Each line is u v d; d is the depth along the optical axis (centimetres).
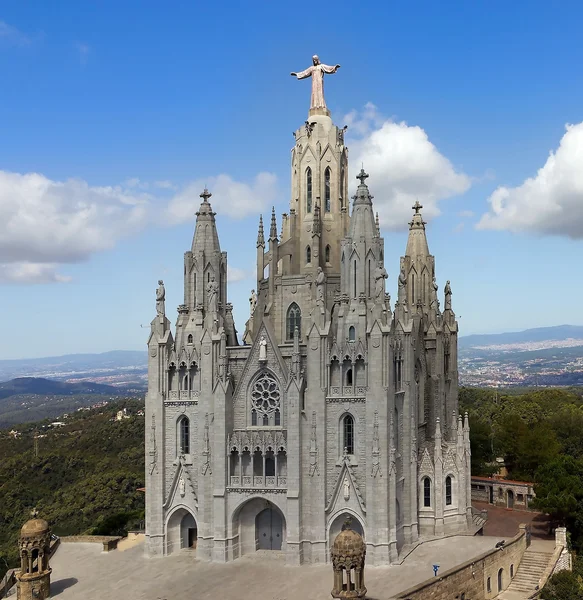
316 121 9300
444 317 9825
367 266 7944
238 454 7888
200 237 8700
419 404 8938
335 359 7744
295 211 9256
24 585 6906
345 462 7575
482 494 10869
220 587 6994
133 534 9388
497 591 7400
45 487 17875
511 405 18950
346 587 5778
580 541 8738
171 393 8350
